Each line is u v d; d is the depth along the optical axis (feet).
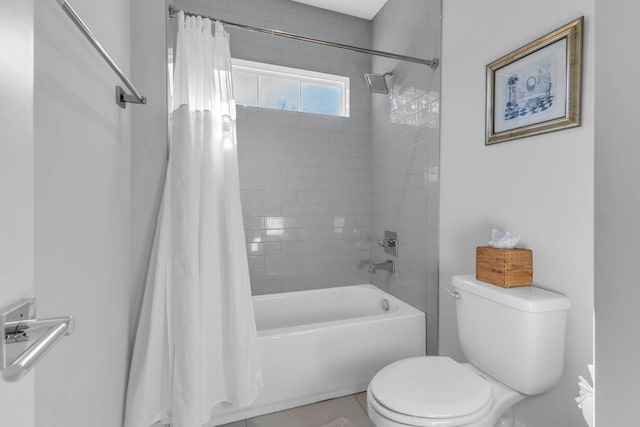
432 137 6.69
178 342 4.48
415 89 7.30
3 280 1.30
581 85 3.88
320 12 8.95
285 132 8.63
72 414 2.73
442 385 3.92
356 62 9.29
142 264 4.73
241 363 4.87
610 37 1.06
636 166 0.98
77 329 2.82
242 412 5.44
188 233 4.56
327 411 5.65
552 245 4.26
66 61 2.59
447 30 6.29
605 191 1.07
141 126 4.74
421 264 7.06
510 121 4.85
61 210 2.52
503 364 4.13
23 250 1.46
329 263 9.09
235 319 4.90
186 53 4.77
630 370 0.99
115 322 3.92
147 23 4.81
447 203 6.28
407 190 7.60
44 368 2.28
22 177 1.45
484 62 5.40
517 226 4.78
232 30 8.14
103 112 3.44
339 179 9.16
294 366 5.63
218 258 4.92
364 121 9.36
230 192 5.03
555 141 4.23
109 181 3.66
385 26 8.61
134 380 4.39
